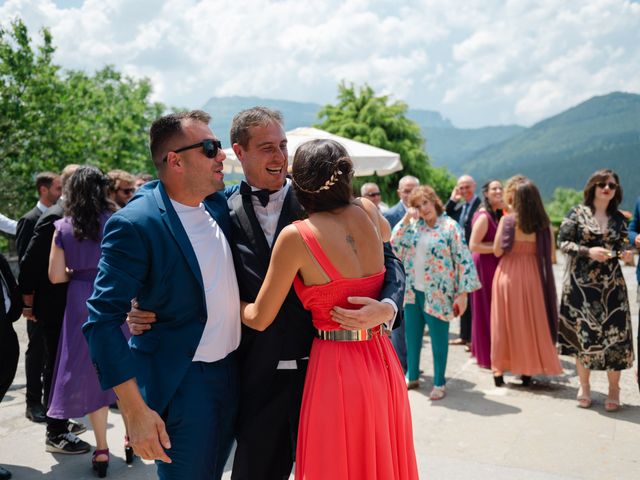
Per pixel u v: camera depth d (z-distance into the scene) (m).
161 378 2.23
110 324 2.07
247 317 2.32
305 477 2.23
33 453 4.02
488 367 6.00
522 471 3.71
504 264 5.43
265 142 2.46
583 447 4.07
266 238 2.49
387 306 2.23
